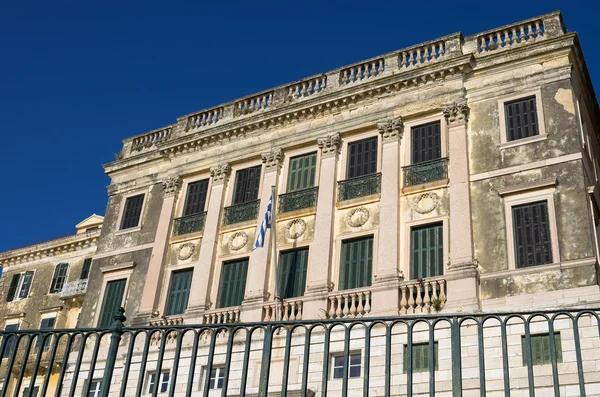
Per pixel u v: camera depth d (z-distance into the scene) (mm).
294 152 27250
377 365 19906
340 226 24234
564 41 22922
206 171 29297
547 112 22250
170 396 8156
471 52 24609
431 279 20984
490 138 22906
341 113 26578
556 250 19781
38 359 9148
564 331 17984
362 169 25156
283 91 28969
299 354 21484
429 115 24625
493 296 20031
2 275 40156
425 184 23156
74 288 35500
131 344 8828
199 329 8625
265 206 26344
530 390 6789
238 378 22172
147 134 32969
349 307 22312
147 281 27359
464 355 18922
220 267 26234
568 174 20781
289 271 24438
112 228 30703
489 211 21547
